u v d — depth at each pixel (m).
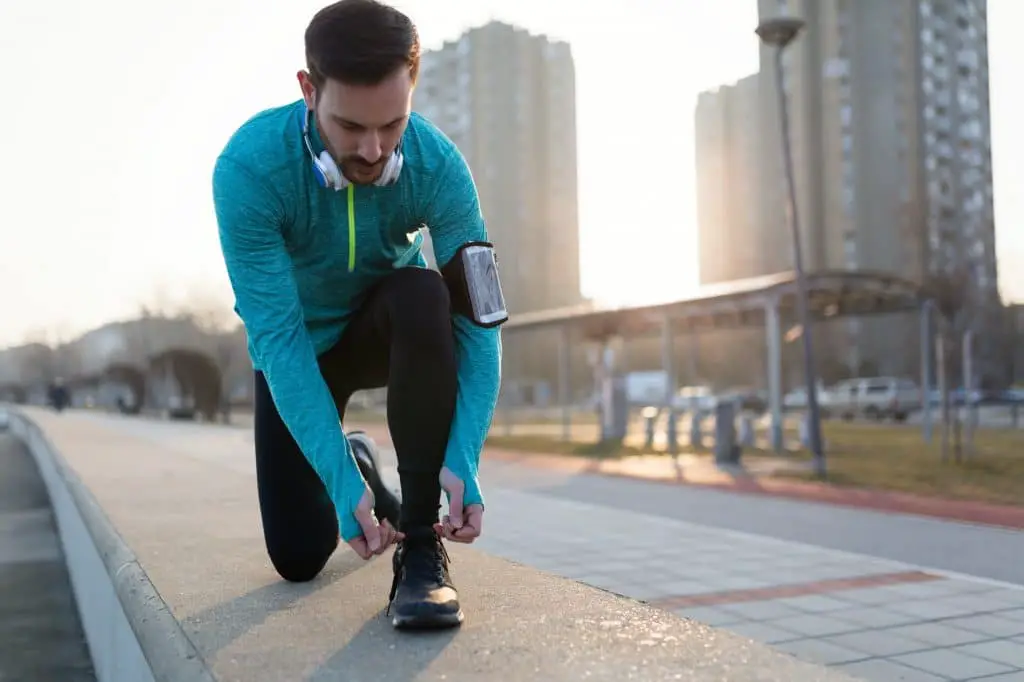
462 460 1.86
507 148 73.38
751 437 18.25
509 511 9.02
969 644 4.13
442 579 1.76
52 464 9.09
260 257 1.92
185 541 2.98
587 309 20.69
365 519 1.75
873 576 5.75
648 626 1.69
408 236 2.18
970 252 60.69
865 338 51.06
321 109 1.76
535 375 71.06
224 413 36.41
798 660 1.46
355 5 1.67
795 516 8.62
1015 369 47.75
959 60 61.62
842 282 15.56
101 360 75.25
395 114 1.73
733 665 1.42
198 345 66.12
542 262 74.50
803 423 17.41
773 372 16.56
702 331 21.59
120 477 6.02
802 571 5.91
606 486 11.48
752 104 61.47
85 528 4.14
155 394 44.56
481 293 1.99
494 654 1.51
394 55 1.66
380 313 1.98
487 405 1.96
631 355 61.69
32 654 3.88
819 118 58.31
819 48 58.34
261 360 1.95
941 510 8.98
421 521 1.86
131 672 2.34
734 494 10.55
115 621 2.79
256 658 1.52
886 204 56.59
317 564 2.23
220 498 4.55
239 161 1.91
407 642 1.60
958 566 6.10
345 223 2.01
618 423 19.72
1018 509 9.00
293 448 2.14
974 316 32.50
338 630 1.71
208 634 1.70
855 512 8.93
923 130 58.00
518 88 73.94
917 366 48.38
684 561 6.28
